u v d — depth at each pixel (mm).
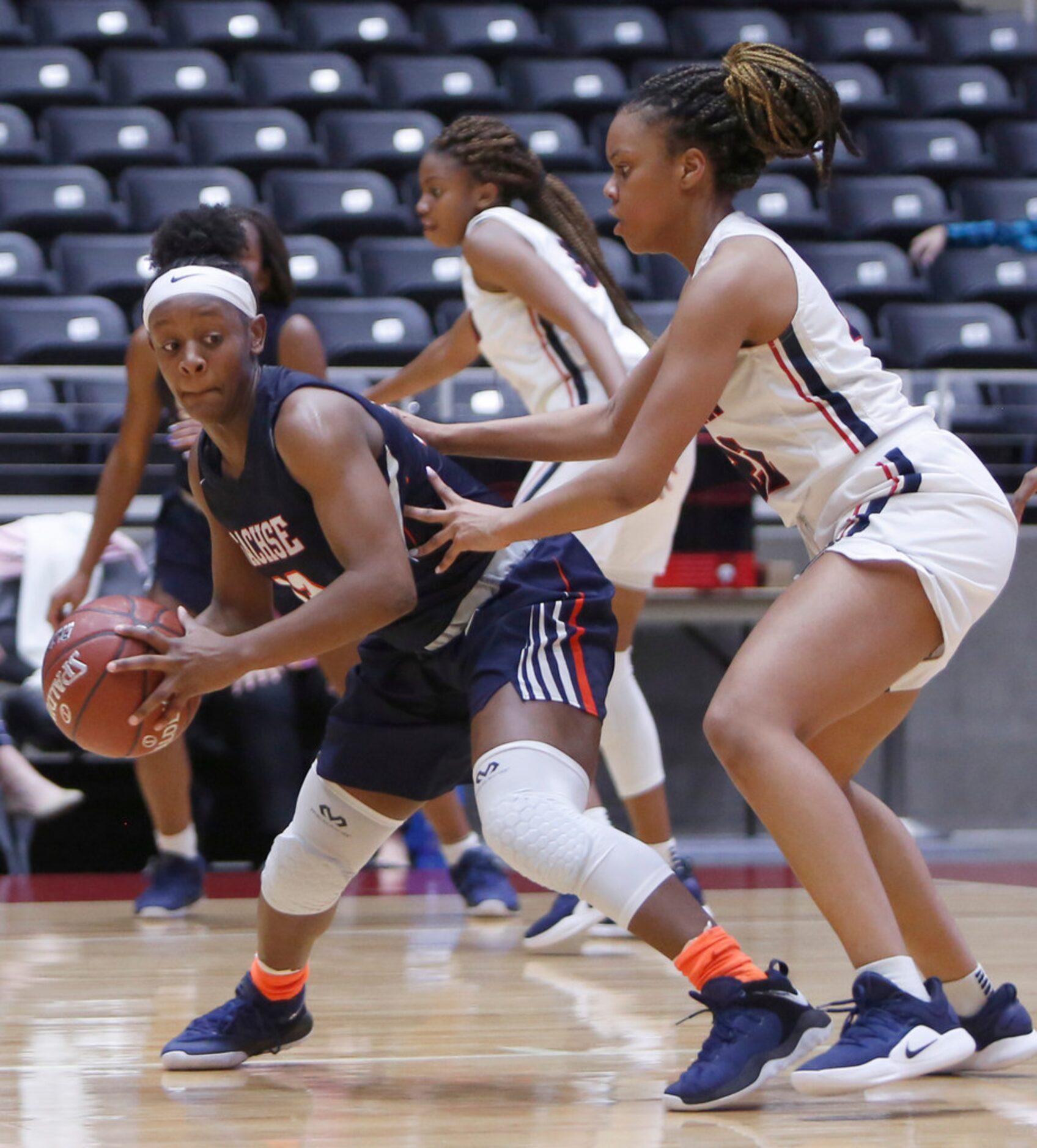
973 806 15992
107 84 22906
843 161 23484
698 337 5082
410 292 19125
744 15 25828
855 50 25594
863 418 5254
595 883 4945
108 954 8430
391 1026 6480
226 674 5000
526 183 9000
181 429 8867
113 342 16875
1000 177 23844
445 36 25141
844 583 5043
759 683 4934
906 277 20562
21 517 14703
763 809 4914
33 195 20109
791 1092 5320
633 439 5117
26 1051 5973
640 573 8766
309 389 5109
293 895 5457
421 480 5418
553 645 5324
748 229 5266
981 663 16047
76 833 13445
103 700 5023
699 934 4949
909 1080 5516
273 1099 5191
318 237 19719
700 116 5352
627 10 25688
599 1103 5141
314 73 23500
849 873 4871
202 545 9609
